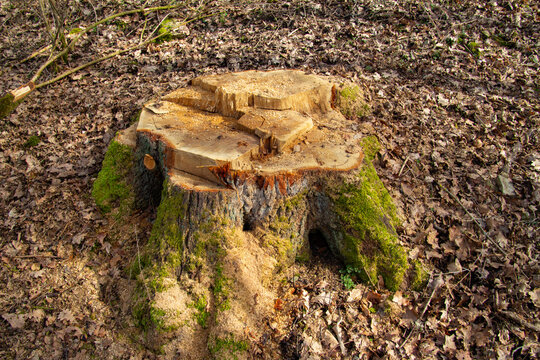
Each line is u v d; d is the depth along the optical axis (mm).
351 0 2377
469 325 1191
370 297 1243
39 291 1280
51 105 1881
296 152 1280
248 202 1217
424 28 2160
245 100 1396
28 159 1605
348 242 1278
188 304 1181
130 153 1416
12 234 1404
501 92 1799
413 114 1657
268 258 1239
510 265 1274
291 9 2398
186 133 1309
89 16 2533
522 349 1146
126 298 1244
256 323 1167
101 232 1389
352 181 1241
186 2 2521
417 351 1150
